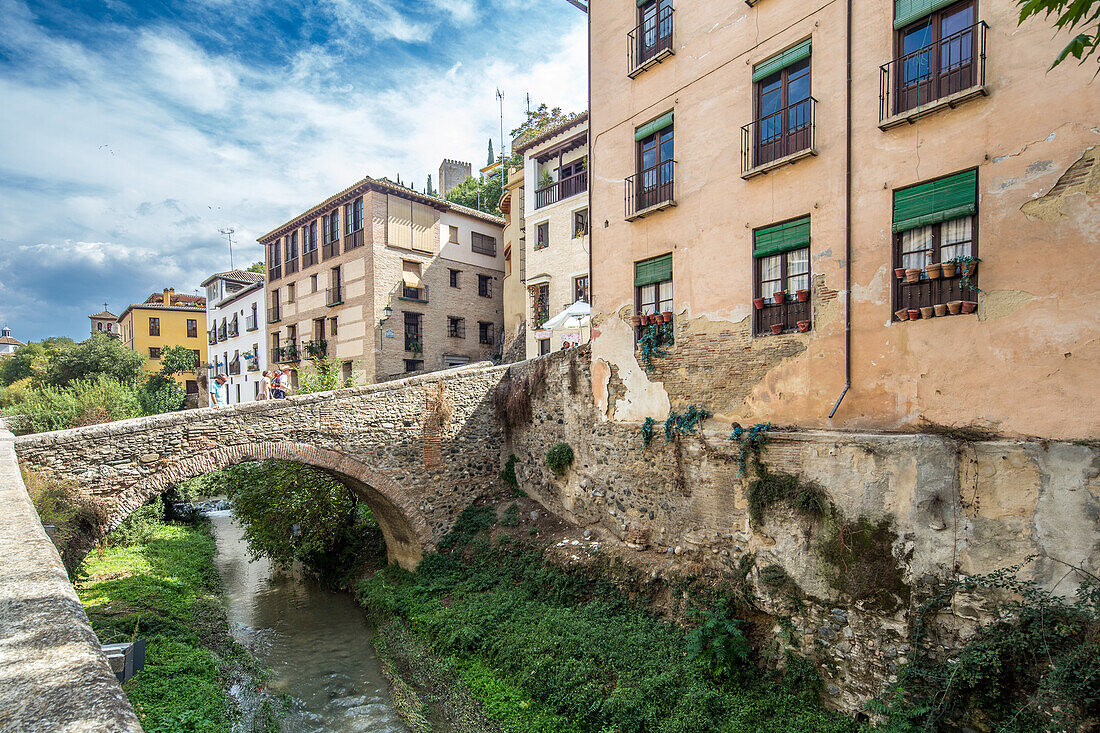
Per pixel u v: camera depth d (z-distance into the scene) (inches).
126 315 2151.8
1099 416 247.1
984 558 269.0
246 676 439.8
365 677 459.2
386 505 595.2
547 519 573.3
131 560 616.1
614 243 493.4
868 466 306.5
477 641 438.6
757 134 383.9
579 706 341.1
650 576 422.3
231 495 707.4
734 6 395.5
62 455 410.0
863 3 328.2
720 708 315.6
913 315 304.0
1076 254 254.4
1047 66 262.7
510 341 1016.9
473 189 1633.9
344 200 1098.1
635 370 473.7
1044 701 238.8
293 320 1267.2
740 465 378.3
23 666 83.4
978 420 283.4
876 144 321.7
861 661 300.7
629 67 473.4
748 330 386.6
